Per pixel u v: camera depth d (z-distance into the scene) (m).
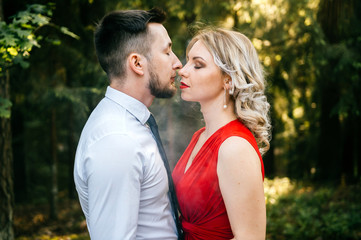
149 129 1.63
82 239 5.27
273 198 6.71
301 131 10.46
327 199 6.75
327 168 8.87
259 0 5.32
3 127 3.62
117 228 1.36
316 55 5.54
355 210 5.80
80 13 5.39
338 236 4.85
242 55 1.67
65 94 5.30
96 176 1.38
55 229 5.85
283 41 5.45
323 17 5.93
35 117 7.64
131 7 5.16
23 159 8.32
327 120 8.70
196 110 2.40
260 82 1.71
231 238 1.60
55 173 6.44
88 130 1.51
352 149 8.74
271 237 5.06
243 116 1.66
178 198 1.71
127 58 1.57
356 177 8.31
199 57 1.68
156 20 1.64
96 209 1.38
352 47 5.84
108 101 1.59
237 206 1.49
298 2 5.32
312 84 7.35
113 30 1.59
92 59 5.46
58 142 9.91
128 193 1.39
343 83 6.49
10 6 4.55
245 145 1.52
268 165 10.00
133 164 1.41
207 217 1.61
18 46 2.86
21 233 5.67
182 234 1.72
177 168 1.82
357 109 6.41
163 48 1.62
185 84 1.71
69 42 5.26
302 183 8.72
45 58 5.12
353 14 5.87
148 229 1.53
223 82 1.68
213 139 1.62
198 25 2.19
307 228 5.20
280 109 8.20
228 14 5.52
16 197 8.15
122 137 1.42
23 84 5.51
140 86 1.60
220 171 1.54
